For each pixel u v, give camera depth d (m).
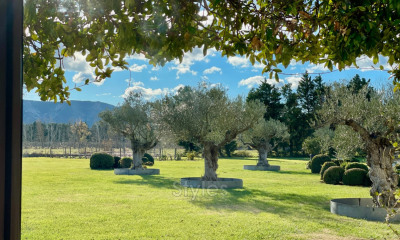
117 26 2.89
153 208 13.19
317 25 3.16
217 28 3.61
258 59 3.49
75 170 31.20
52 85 3.60
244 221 11.11
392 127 7.29
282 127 35.78
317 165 30.52
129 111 27.94
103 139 64.31
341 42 3.02
